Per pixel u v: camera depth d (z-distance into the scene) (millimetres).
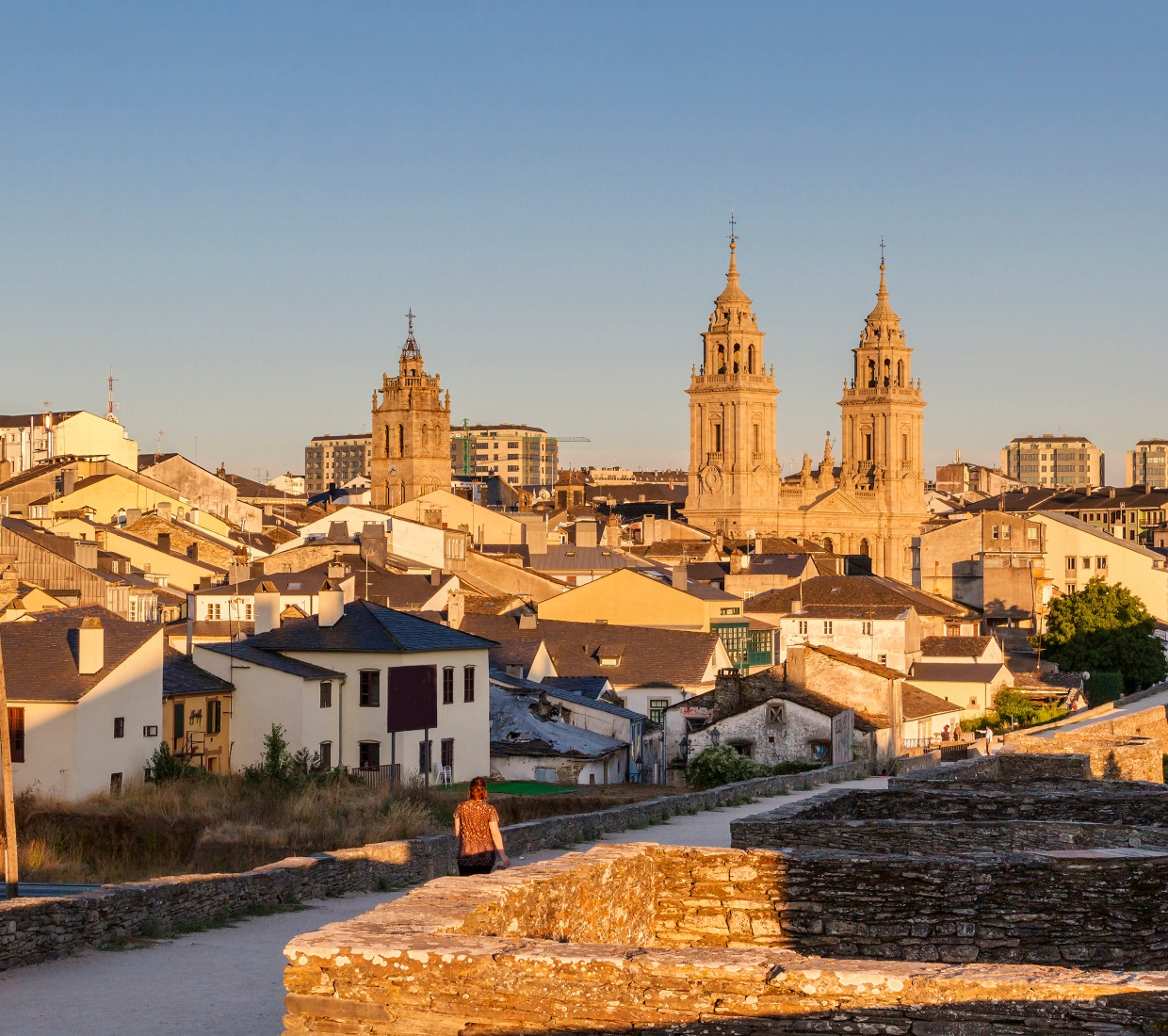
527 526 160000
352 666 71750
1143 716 66375
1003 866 18750
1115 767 43344
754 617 127312
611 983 12820
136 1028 18766
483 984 12906
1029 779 30031
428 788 63719
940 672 111875
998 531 181000
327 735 70875
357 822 47875
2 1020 19266
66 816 48000
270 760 62844
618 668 98312
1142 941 18422
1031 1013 12070
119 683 62562
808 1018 12445
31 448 182000
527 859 36500
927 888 18875
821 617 116188
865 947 19000
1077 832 23922
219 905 27250
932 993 12312
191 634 77375
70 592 96125
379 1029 13000
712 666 98938
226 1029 18703
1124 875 18516
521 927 15914
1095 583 140750
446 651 74000
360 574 112562
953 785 29641
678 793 65938
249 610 101000
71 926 23781
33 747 60375
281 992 20969
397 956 13055
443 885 15836
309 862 30141
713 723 78938
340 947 13164
